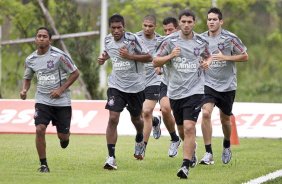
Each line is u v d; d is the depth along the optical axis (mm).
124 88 33969
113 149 33438
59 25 67062
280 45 93562
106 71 69125
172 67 31391
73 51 65750
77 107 49562
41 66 32156
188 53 31141
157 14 70562
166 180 30312
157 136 41375
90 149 41125
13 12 67500
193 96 31031
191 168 34219
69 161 36062
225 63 35188
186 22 30906
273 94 83188
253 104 48781
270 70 92188
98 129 48875
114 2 84000
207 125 35438
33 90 61375
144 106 37750
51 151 40000
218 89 35406
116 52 33906
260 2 92625
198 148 42562
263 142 46500
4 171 32312
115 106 33656
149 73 38125
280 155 39844
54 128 49375
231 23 75875
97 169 33438
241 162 36688
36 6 67188
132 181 30016
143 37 38531
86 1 92625
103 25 69312
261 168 34500
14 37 70938
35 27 67938
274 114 48406
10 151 39562
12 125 49250
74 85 67875
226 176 31766
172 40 31250
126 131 48969
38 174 31547
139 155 36375
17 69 70562
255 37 93938
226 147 35938
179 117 32281
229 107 35688
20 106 49688
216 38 35344
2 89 68250
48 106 32312
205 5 67250
